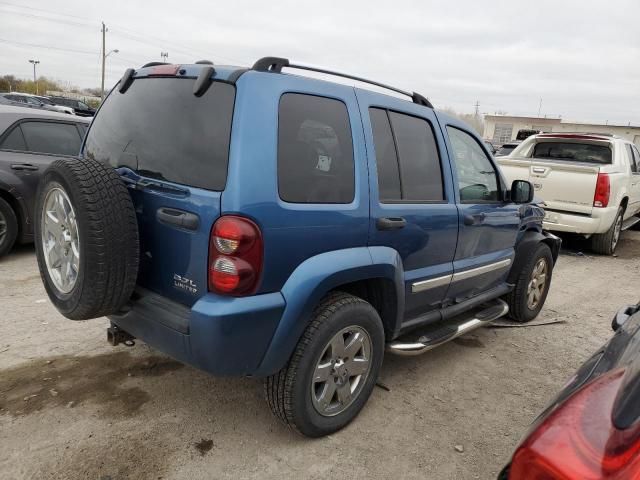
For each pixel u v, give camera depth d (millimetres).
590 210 7980
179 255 2494
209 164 2424
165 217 2506
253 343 2457
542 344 4656
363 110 2996
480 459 2889
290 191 2525
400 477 2686
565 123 54438
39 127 6176
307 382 2707
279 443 2881
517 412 3428
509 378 3924
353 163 2871
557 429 1355
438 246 3502
